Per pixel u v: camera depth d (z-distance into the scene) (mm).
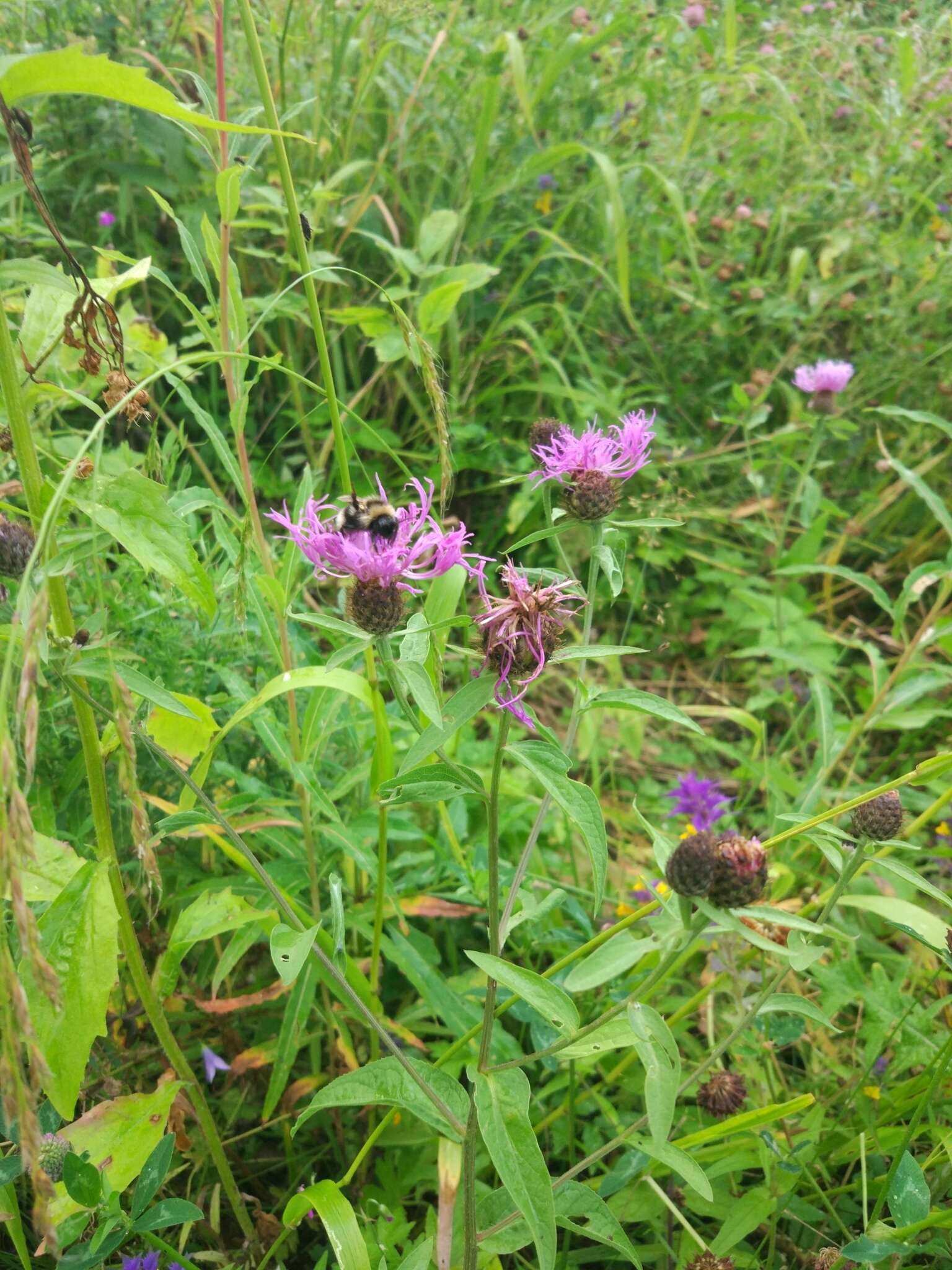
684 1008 324
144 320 396
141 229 617
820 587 690
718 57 784
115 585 350
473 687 209
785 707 597
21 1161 214
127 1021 312
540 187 693
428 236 520
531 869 423
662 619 513
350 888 355
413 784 217
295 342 618
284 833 344
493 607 209
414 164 646
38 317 244
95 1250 222
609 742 565
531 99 658
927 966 400
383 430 622
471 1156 225
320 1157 323
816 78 787
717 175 756
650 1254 297
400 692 219
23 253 500
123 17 572
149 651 341
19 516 290
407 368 612
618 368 716
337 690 320
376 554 212
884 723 442
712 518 649
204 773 270
